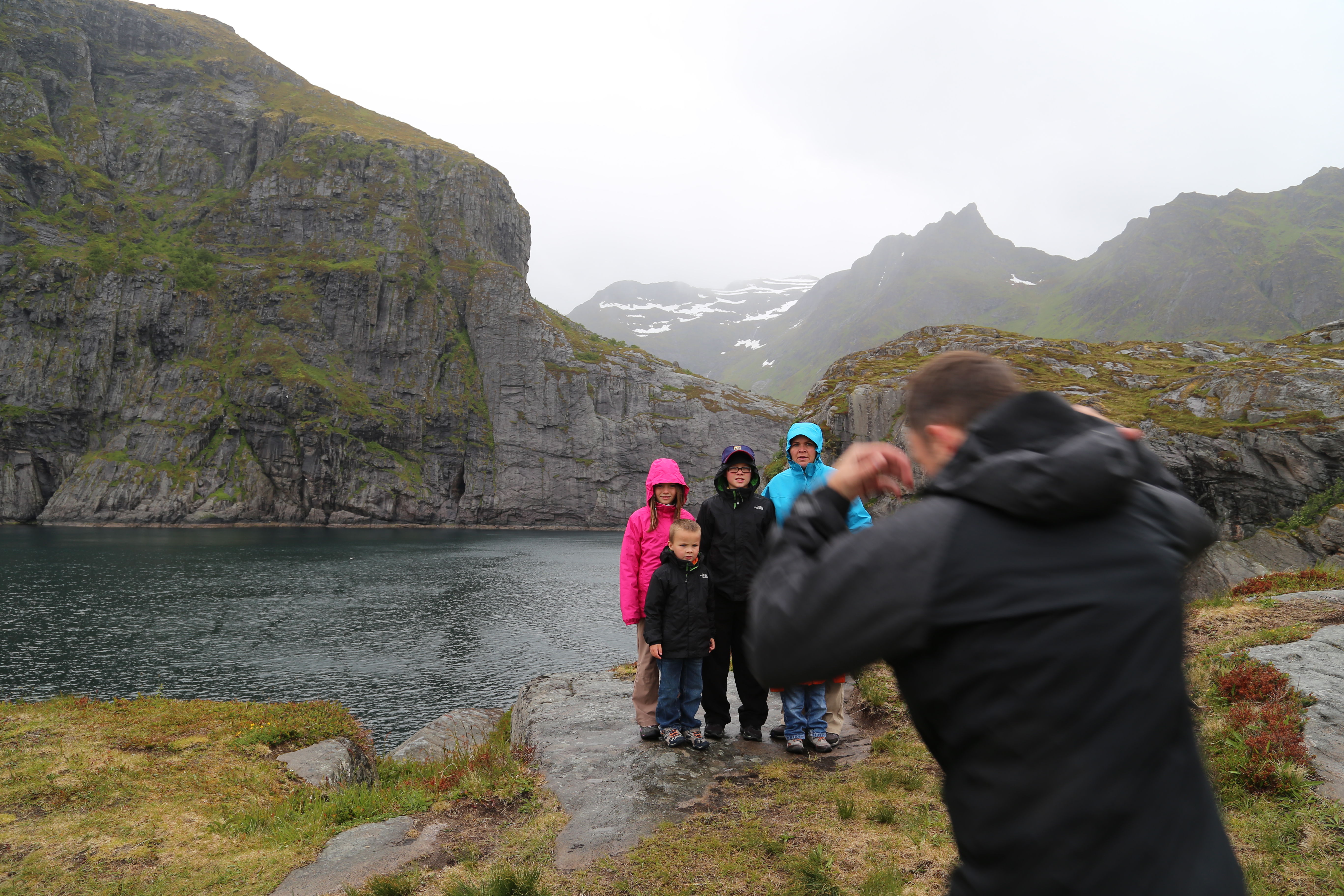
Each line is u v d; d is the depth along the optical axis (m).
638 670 6.54
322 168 145.38
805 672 1.15
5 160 117.88
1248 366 42.88
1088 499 1.00
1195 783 0.99
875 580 1.07
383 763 9.85
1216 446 37.50
